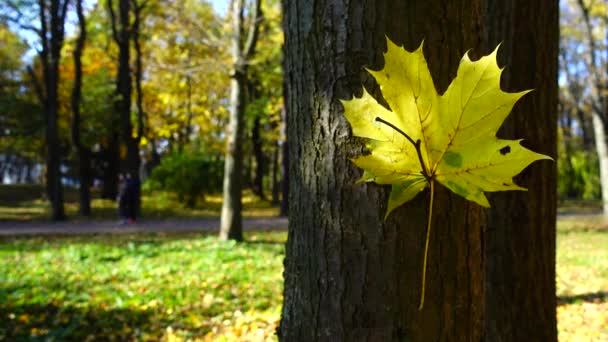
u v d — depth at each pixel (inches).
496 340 135.9
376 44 60.9
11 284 274.2
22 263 338.0
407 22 60.4
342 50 62.1
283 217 781.9
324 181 63.8
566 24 893.8
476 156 48.9
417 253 59.9
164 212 814.5
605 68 737.0
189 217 765.3
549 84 132.2
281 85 631.8
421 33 60.4
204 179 864.3
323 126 63.9
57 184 695.7
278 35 478.9
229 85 680.4
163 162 879.7
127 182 653.3
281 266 333.7
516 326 133.7
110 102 874.1
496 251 135.5
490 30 137.1
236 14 440.8
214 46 452.8
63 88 887.7
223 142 989.8
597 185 1179.9
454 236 61.0
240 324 208.5
